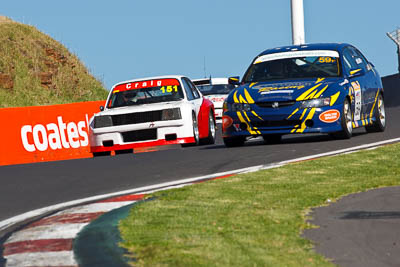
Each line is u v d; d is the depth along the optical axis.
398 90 106.00
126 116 48.75
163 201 23.23
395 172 28.22
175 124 48.56
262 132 42.50
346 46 47.97
